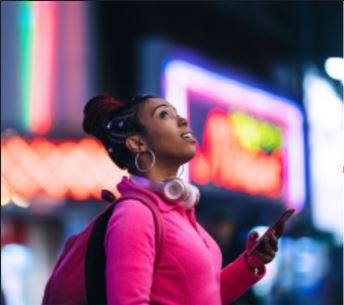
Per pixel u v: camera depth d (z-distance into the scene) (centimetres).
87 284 229
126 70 1324
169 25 1466
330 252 1553
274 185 1458
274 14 1652
